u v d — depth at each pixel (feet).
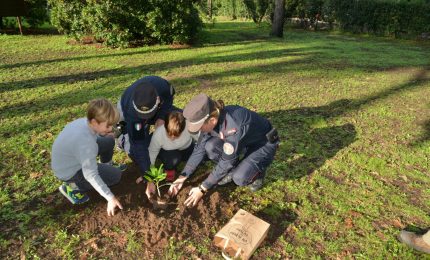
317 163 13.76
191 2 38.04
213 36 47.98
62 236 9.46
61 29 39.29
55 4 38.32
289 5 66.44
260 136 10.36
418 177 13.09
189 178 12.12
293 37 51.83
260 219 9.61
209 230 9.91
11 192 11.35
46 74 25.18
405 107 20.31
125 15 35.58
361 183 12.56
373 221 10.64
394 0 55.21
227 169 9.67
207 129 8.96
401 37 54.70
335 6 62.08
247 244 8.91
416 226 10.46
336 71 28.45
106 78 24.35
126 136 12.13
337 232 10.15
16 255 8.90
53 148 9.42
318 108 19.72
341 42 47.09
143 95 9.92
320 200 11.52
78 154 9.01
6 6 41.32
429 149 15.08
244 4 79.71
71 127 9.29
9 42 38.11
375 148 15.17
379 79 26.32
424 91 23.39
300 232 10.02
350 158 14.20
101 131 9.08
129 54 33.58
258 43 42.80
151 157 11.31
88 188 10.43
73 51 34.45
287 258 9.20
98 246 9.23
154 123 11.70
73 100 19.77
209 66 28.81
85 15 35.83
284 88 23.25
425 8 51.26
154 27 36.58
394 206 11.35
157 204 10.45
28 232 9.63
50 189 11.48
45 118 17.24
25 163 13.08
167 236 9.50
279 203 11.22
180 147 11.51
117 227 9.86
